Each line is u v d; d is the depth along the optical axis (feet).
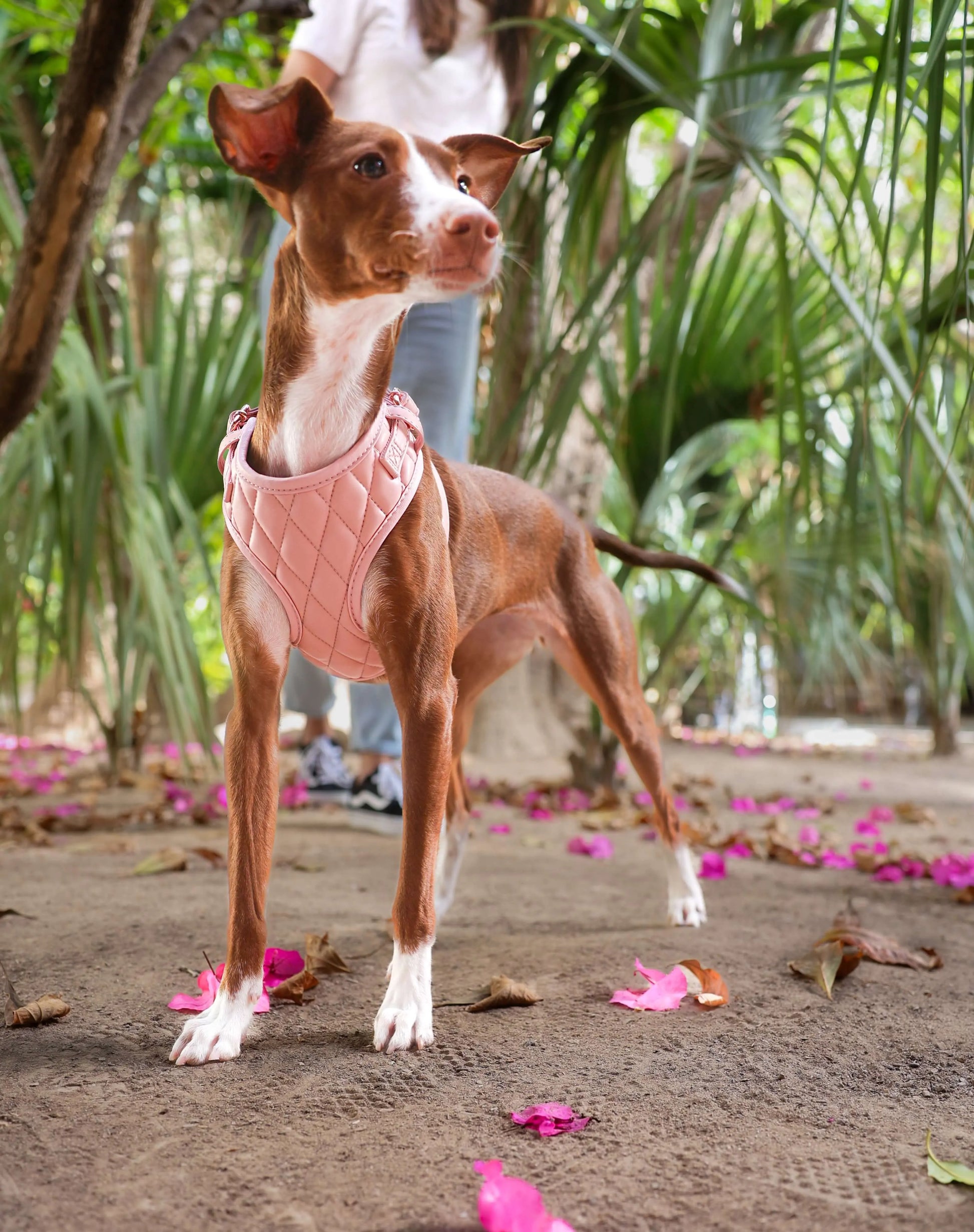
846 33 11.96
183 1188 3.61
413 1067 4.68
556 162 10.71
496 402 12.85
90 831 11.01
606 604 7.16
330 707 12.35
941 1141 4.06
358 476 4.99
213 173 20.11
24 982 5.65
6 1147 3.89
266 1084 4.49
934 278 21.29
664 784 7.29
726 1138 4.02
